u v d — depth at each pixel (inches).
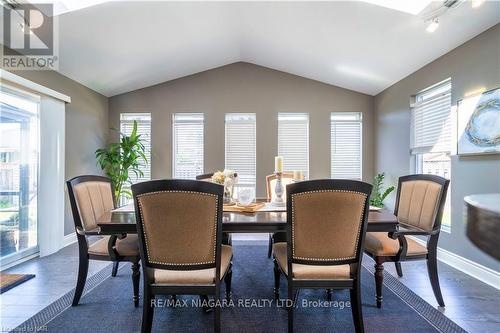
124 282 87.0
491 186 84.5
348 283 56.5
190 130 169.3
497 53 82.8
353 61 131.0
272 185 114.1
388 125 150.3
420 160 129.1
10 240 106.1
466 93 94.4
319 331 61.2
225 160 168.2
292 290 56.7
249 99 167.0
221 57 154.9
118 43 113.5
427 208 70.1
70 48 108.5
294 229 54.8
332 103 166.9
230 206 77.6
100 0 87.1
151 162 166.9
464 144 93.8
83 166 142.3
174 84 167.2
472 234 28.0
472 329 61.5
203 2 100.1
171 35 118.6
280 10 105.5
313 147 167.2
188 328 62.4
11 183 107.0
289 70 163.2
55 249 117.2
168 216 50.9
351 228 54.0
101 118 159.5
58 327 62.6
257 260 108.0
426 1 81.0
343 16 98.8
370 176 166.6
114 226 60.7
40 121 113.4
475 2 72.1
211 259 52.6
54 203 117.0
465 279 88.0
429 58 111.3
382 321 64.7
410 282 86.3
